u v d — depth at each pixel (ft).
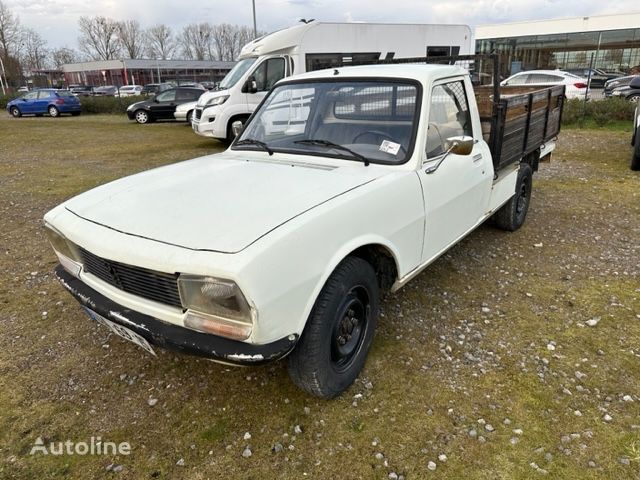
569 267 14.37
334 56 39.11
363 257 9.45
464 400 8.71
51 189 25.70
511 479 7.06
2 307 12.46
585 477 7.06
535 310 11.87
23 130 57.72
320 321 7.71
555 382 9.16
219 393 9.05
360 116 10.78
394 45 42.01
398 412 8.45
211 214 7.63
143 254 6.98
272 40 36.94
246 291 6.37
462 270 14.23
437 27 44.24
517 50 163.63
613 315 11.54
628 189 23.30
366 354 9.35
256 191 8.52
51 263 15.28
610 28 143.74
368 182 8.93
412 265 10.10
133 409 8.71
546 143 19.38
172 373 9.66
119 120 71.56
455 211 11.44
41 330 11.35
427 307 12.04
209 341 6.81
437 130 10.75
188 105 59.06
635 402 8.57
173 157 35.50
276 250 6.72
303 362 7.82
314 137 11.12
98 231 7.74
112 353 10.37
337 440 7.88
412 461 7.43
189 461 7.57
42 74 235.40
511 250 15.75
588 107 46.47
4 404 8.88
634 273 13.85
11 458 7.69
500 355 10.04
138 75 247.50
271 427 8.20
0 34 192.13
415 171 9.77
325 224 7.55
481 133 13.24
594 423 8.09
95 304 7.95
